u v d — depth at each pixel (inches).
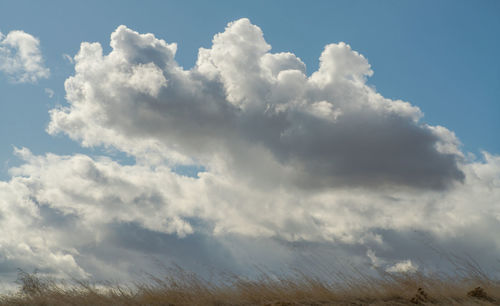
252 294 427.8
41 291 412.2
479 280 455.8
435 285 445.7
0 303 396.8
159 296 417.7
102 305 395.5
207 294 425.1
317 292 431.5
